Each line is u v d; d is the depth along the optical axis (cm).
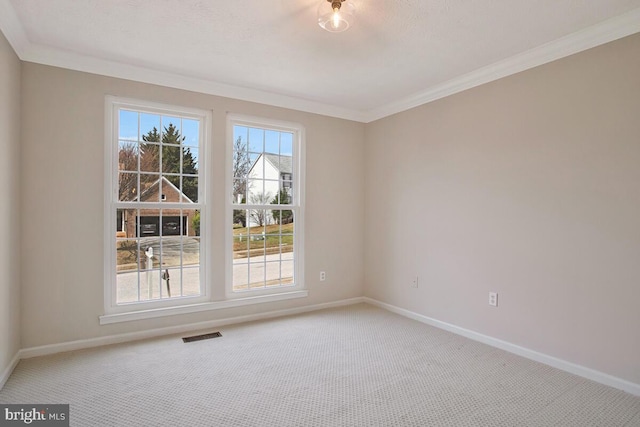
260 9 212
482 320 305
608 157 230
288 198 391
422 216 362
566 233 250
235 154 357
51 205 272
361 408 201
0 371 220
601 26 226
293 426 184
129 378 234
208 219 339
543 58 261
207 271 339
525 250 274
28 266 263
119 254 304
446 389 223
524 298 275
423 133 361
